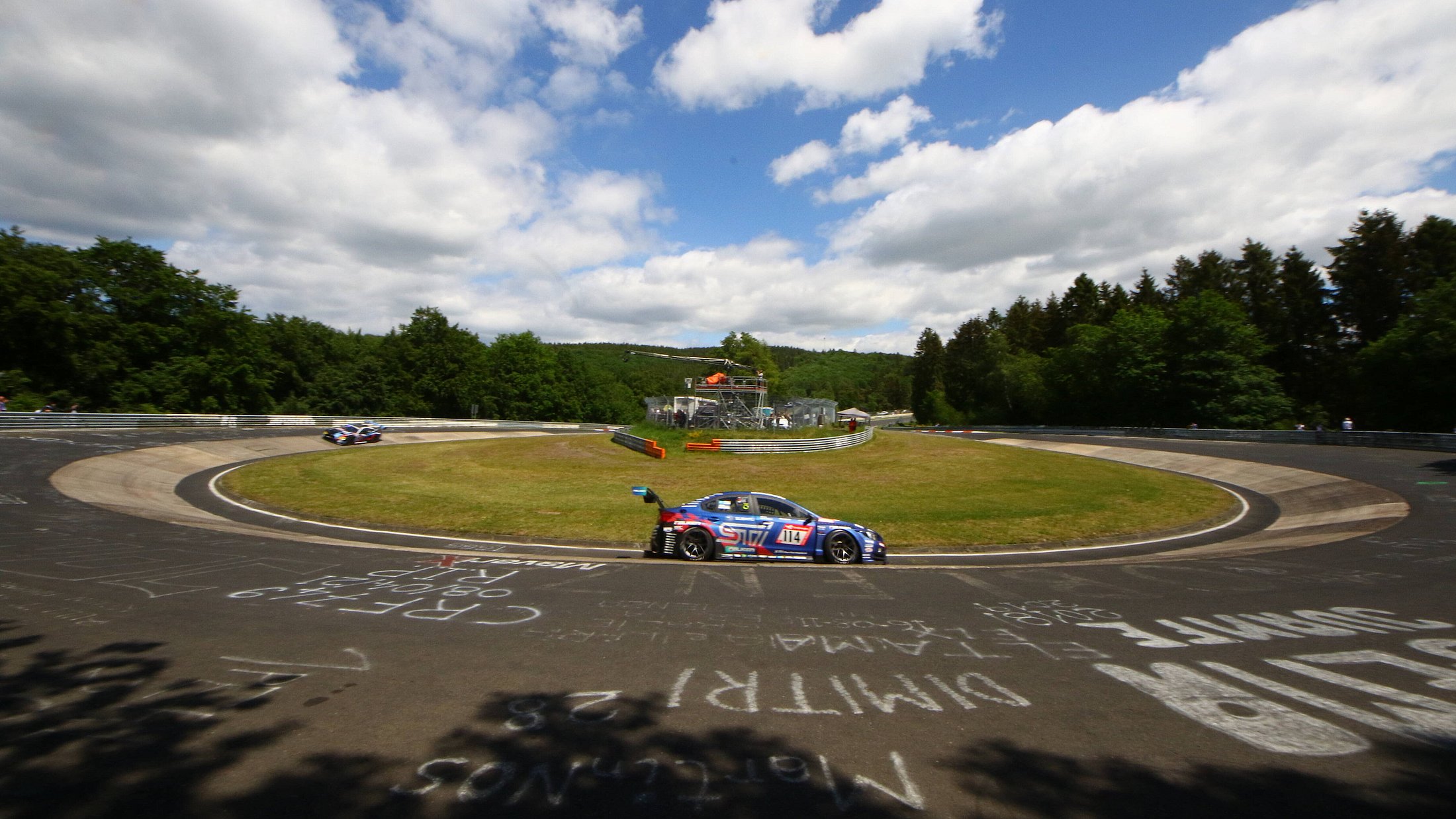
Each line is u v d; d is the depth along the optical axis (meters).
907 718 4.82
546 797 3.62
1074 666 6.10
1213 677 5.78
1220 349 57.88
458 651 6.29
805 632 7.16
